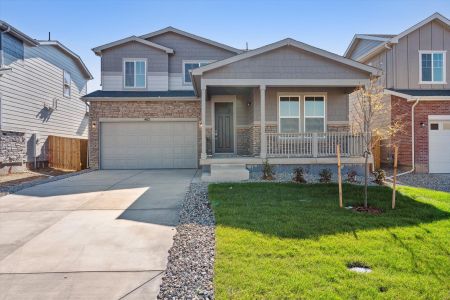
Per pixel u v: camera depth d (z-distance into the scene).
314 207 6.29
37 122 15.36
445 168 12.70
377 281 3.20
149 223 5.47
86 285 3.29
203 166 11.30
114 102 14.41
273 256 3.83
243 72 11.05
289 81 11.08
